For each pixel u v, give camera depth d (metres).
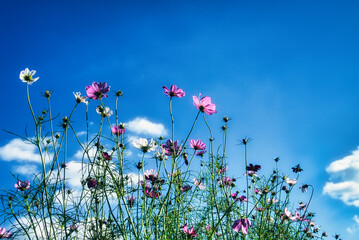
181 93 1.31
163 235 1.20
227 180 1.58
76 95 1.31
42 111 1.25
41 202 1.19
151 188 1.30
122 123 1.30
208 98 1.35
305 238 1.81
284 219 1.63
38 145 1.22
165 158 1.32
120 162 1.19
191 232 1.31
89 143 1.24
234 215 1.47
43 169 1.20
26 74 1.32
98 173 1.23
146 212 1.19
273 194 1.62
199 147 1.39
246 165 1.52
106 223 1.25
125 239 1.15
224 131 1.55
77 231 1.25
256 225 1.57
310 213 1.82
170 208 1.35
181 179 1.32
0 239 1.21
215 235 1.41
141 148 1.24
